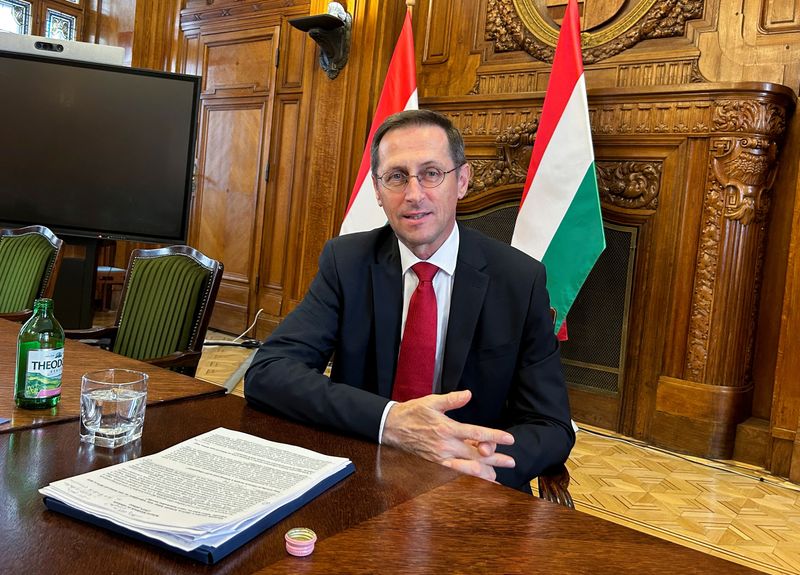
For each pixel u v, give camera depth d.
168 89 4.54
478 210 4.27
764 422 3.54
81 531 0.74
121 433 1.02
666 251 3.63
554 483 1.26
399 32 4.78
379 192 1.47
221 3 5.83
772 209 3.53
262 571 0.68
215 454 0.97
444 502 0.89
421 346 1.45
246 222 5.68
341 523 0.80
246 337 5.62
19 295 2.80
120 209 4.56
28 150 4.45
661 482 3.09
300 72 5.32
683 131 3.53
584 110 3.44
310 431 1.17
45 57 4.40
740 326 3.48
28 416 1.12
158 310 2.35
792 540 2.52
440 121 1.45
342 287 1.52
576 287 3.46
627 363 3.80
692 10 3.70
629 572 0.73
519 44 4.23
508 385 1.46
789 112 3.46
